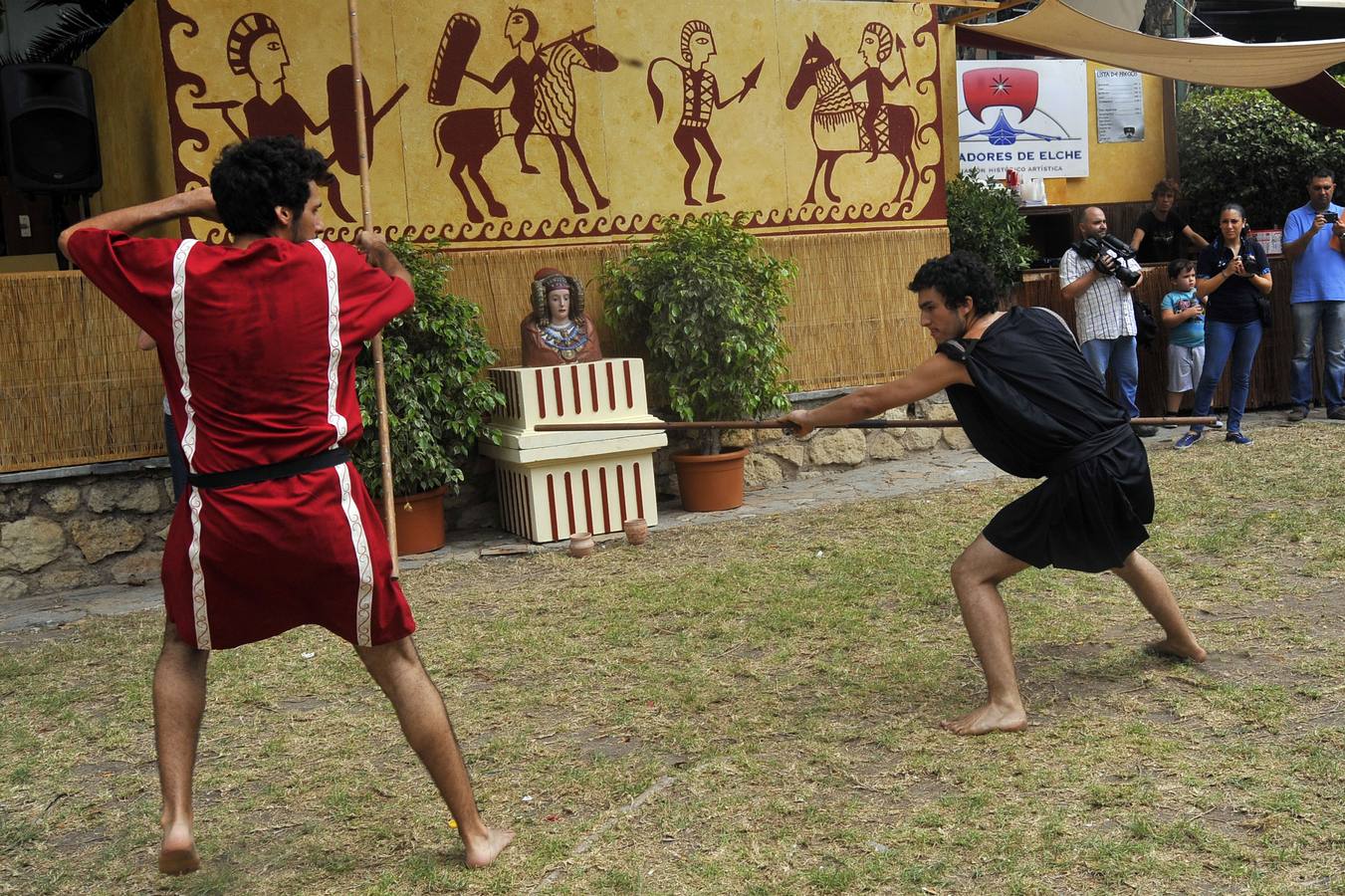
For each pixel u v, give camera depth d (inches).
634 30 341.1
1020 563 161.0
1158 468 334.3
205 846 140.9
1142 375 422.0
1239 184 497.4
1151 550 246.5
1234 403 369.4
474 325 306.3
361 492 123.9
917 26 382.6
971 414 164.4
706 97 352.2
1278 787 133.5
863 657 194.2
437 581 267.6
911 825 131.9
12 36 478.3
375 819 145.5
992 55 549.0
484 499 328.5
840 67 371.2
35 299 281.6
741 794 144.3
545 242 333.4
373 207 314.0
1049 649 191.0
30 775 166.9
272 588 120.7
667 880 124.1
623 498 306.5
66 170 333.1
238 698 192.4
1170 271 393.1
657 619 224.8
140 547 293.3
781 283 339.3
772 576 248.5
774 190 364.2
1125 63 414.6
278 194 123.9
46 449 284.2
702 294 313.7
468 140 322.7
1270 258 431.8
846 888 119.5
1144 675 174.7
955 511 298.7
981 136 494.3
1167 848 122.2
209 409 118.7
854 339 378.6
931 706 170.1
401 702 126.6
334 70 307.9
